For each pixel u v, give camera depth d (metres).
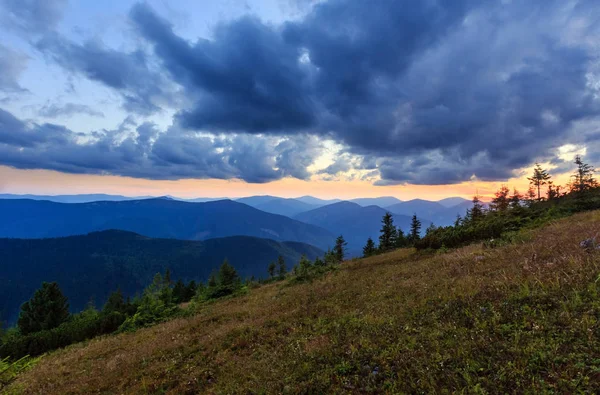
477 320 6.07
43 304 40.25
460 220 43.16
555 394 3.76
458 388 4.37
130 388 8.16
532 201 44.28
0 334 41.94
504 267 9.69
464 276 9.96
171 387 7.73
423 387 4.68
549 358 4.40
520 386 4.07
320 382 5.67
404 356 5.59
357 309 9.83
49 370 12.09
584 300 5.63
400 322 7.36
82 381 9.68
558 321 5.24
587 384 3.73
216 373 7.82
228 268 40.88
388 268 18.12
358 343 6.77
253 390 6.14
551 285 6.62
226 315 15.00
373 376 5.35
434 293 8.91
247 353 8.73
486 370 4.58
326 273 23.16
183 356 9.80
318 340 7.77
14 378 11.52
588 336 4.55
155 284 39.72
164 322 19.16
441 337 5.96
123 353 12.38
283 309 13.16
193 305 22.77
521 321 5.60
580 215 18.75
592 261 7.42
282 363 7.04
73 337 19.53
